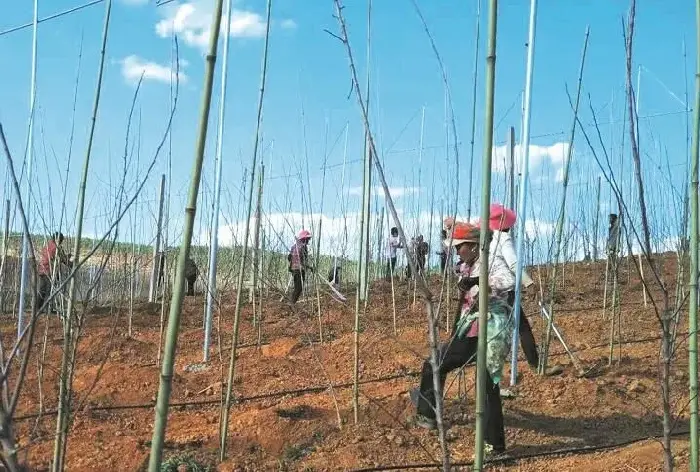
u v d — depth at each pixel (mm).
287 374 6988
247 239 4906
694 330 2838
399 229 2301
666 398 2580
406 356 7480
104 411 5777
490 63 2332
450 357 4656
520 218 5805
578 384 5879
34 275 2004
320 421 5266
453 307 10750
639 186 2383
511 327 4648
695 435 2803
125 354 8344
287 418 5223
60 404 3062
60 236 3623
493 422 4605
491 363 4566
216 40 2023
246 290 13508
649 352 7121
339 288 13586
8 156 1953
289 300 5801
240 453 4836
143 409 5938
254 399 6191
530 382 6074
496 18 2326
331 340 9141
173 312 2023
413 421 5273
